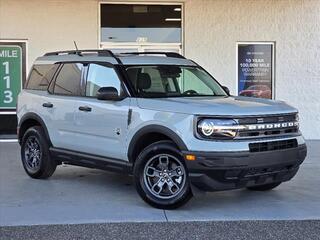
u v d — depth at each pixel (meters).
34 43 12.71
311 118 13.34
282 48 13.27
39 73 8.91
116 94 7.20
